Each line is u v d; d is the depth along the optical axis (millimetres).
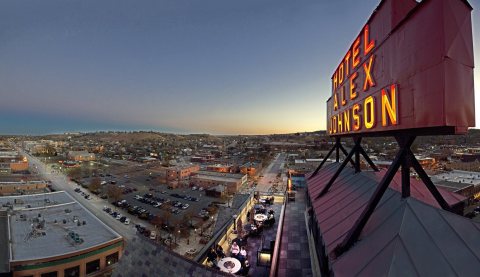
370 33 11492
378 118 10547
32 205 65438
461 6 7148
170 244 60125
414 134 8984
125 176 136875
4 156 177875
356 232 10031
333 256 10203
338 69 17906
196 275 11992
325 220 14055
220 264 16250
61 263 42688
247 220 27094
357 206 13344
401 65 8672
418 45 7699
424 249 7781
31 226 52188
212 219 75375
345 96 15797
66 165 169000
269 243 20906
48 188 106750
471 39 7352
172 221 72688
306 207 27703
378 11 10570
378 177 15836
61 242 47125
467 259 7305
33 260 40625
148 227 69750
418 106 7723
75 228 52844
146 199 92125
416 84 7832
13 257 41156
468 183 66812
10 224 52688
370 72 11242
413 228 8484
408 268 7395
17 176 130125
